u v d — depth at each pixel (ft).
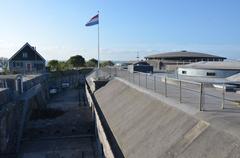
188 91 69.56
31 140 80.69
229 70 101.14
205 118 39.83
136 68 148.15
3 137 69.56
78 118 108.58
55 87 198.29
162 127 47.50
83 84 255.50
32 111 115.14
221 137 33.12
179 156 36.22
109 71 174.19
